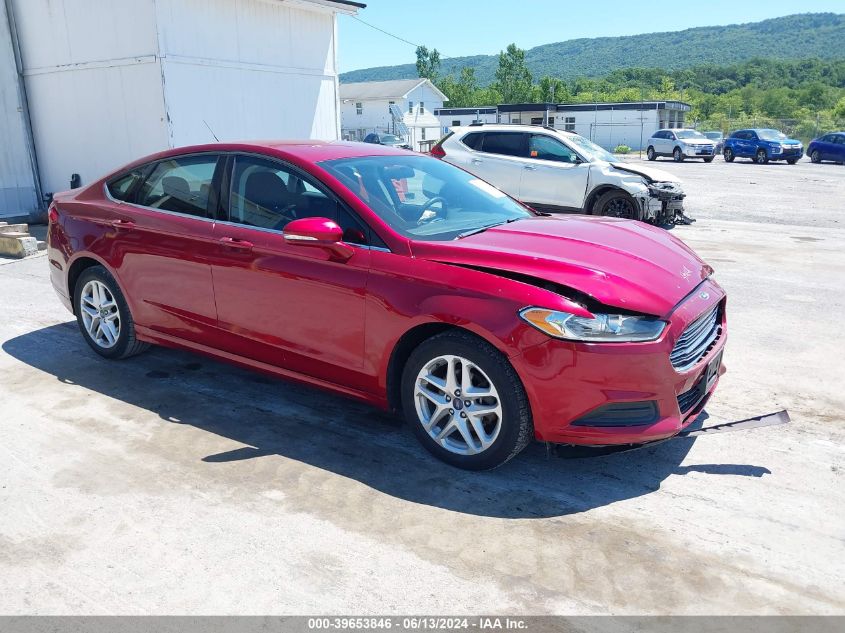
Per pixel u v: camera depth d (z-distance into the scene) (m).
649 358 3.06
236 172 4.10
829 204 14.84
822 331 5.71
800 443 3.76
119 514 3.09
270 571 2.71
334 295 3.59
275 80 12.36
